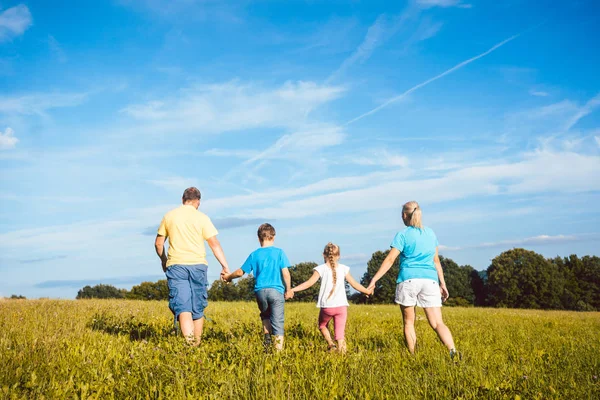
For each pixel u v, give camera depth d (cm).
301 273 6881
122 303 1630
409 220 743
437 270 753
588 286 8644
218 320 1155
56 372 496
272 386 459
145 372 501
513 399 451
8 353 563
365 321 1299
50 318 995
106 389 455
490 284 8406
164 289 8769
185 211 770
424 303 713
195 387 462
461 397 452
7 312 1098
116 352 600
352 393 469
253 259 784
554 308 7838
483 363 603
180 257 752
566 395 468
